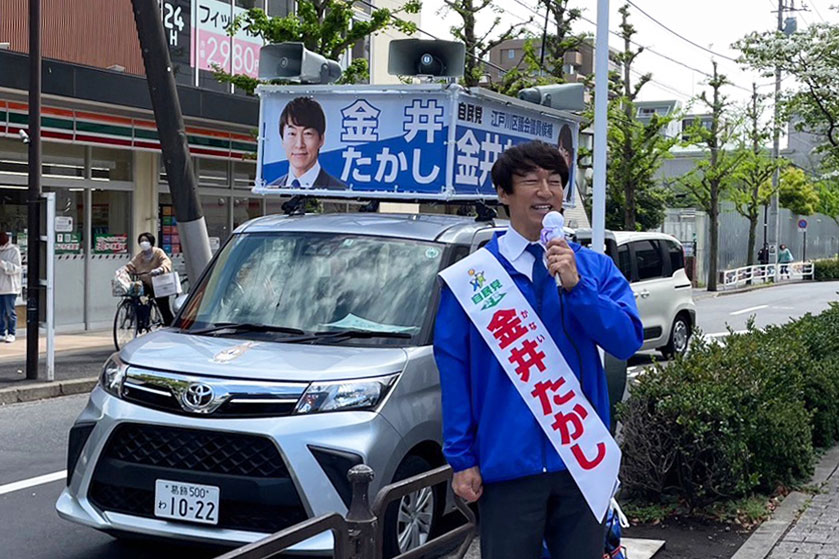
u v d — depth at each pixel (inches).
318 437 188.4
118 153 702.5
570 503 122.3
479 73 883.4
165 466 195.0
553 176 120.8
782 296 1301.7
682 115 1430.9
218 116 709.3
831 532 232.5
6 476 299.6
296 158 276.7
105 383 210.1
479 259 121.8
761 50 535.5
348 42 643.5
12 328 604.4
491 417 120.5
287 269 235.6
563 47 1013.8
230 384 193.9
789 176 2086.6
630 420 249.6
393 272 228.2
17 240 642.2
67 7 653.3
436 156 259.8
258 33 650.8
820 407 324.8
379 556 146.5
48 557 224.7
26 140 579.8
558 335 120.0
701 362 271.4
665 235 597.6
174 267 753.0
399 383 201.8
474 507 237.0
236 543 187.9
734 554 217.5
